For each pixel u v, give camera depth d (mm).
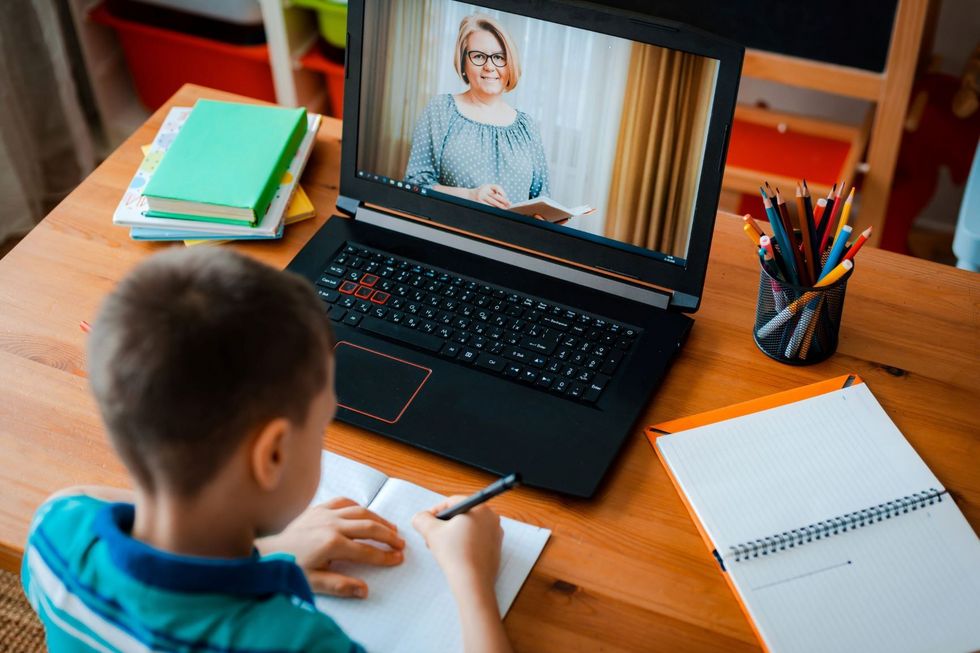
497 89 1117
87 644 706
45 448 1015
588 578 916
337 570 909
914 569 903
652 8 2014
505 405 1043
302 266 1192
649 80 1044
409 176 1204
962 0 2059
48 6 2129
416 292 1157
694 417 1045
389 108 1180
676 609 894
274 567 709
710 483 975
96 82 2379
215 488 673
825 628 864
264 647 667
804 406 1047
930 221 2428
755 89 2355
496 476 991
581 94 1079
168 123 1377
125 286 638
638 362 1080
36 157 2305
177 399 620
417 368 1080
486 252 1199
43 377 1084
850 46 1895
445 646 854
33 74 2234
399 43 1144
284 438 671
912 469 984
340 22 2129
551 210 1146
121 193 1313
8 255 1222
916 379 1082
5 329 1136
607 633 877
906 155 2174
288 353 647
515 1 1074
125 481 987
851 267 1008
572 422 1026
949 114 2100
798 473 981
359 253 1206
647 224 1104
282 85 2266
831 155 2111
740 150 2137
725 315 1154
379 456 1017
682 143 1051
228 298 628
